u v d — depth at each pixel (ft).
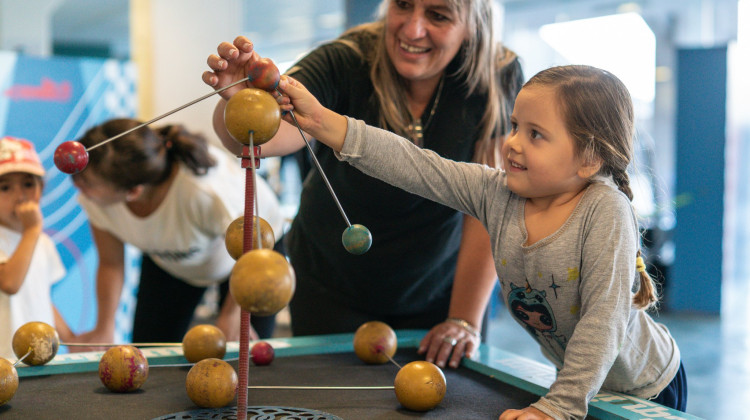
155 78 14.49
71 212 10.50
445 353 4.13
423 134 4.69
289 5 24.06
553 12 19.12
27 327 3.69
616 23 18.31
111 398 3.29
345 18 9.82
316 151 4.83
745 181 18.72
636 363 3.53
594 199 3.15
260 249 2.38
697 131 15.74
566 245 3.18
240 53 3.12
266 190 6.72
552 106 3.13
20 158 5.79
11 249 6.23
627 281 3.05
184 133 5.92
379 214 4.73
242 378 2.64
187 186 5.87
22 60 10.30
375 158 3.37
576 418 2.91
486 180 3.57
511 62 4.80
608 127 3.20
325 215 4.93
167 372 3.81
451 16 4.20
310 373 3.86
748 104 18.03
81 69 10.74
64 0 23.47
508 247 3.42
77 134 10.74
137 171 5.49
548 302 3.37
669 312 16.01
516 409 3.10
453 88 4.67
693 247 15.92
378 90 4.58
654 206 14.38
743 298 17.80
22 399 3.25
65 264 10.44
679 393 3.81
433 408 3.22
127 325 10.78
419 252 4.86
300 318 5.26
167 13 14.51
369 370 3.95
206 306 15.56
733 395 9.96
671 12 18.31
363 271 4.94
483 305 4.55
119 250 6.61
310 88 4.33
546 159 3.14
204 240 6.21
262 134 2.61
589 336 2.97
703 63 15.71
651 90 18.84
